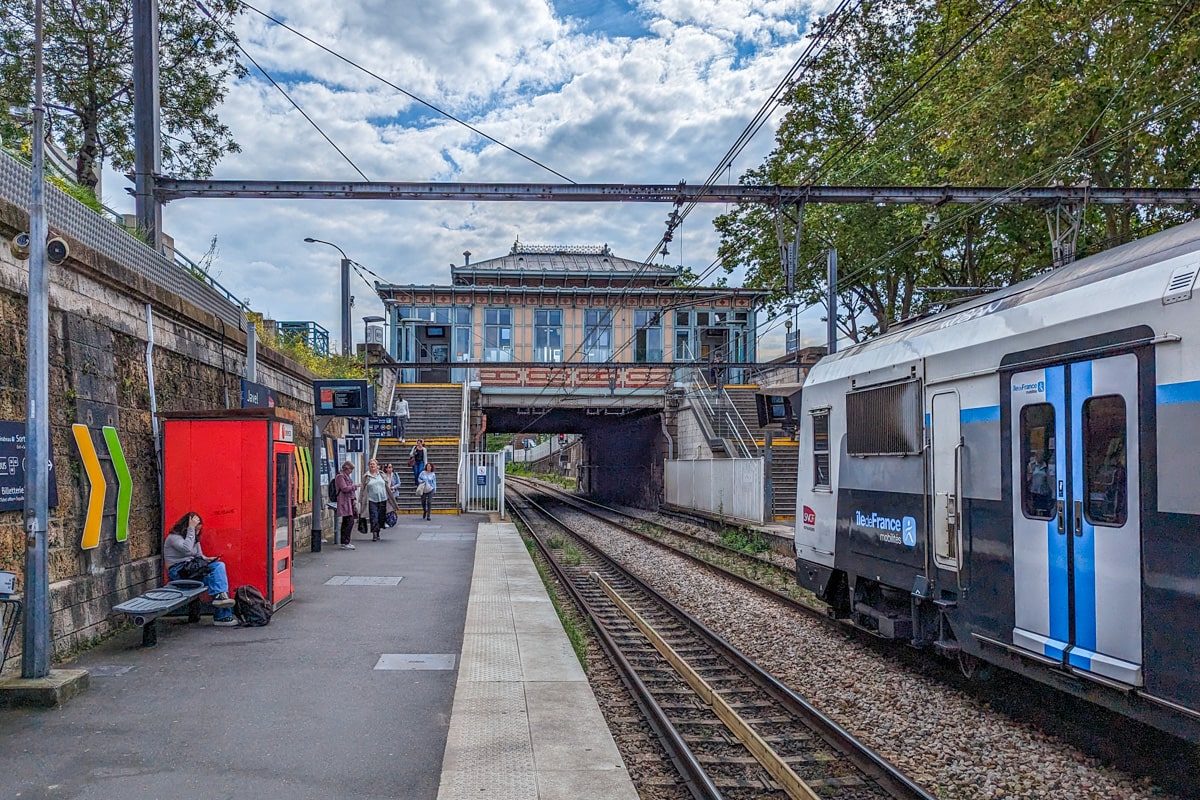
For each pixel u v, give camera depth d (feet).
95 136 70.33
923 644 28.25
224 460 34.09
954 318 27.20
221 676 25.13
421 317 140.15
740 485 85.92
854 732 23.62
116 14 68.39
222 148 75.20
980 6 65.26
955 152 67.00
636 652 33.65
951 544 25.89
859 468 32.81
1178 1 46.93
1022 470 22.59
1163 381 17.92
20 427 25.07
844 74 88.58
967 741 22.61
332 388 55.88
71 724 20.67
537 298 141.38
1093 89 56.39
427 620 33.55
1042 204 48.55
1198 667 16.80
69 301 28.76
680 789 19.61
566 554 67.10
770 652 33.40
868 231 84.28
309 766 18.04
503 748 18.71
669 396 123.03
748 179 93.71
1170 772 19.65
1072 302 21.11
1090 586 19.93
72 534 28.09
